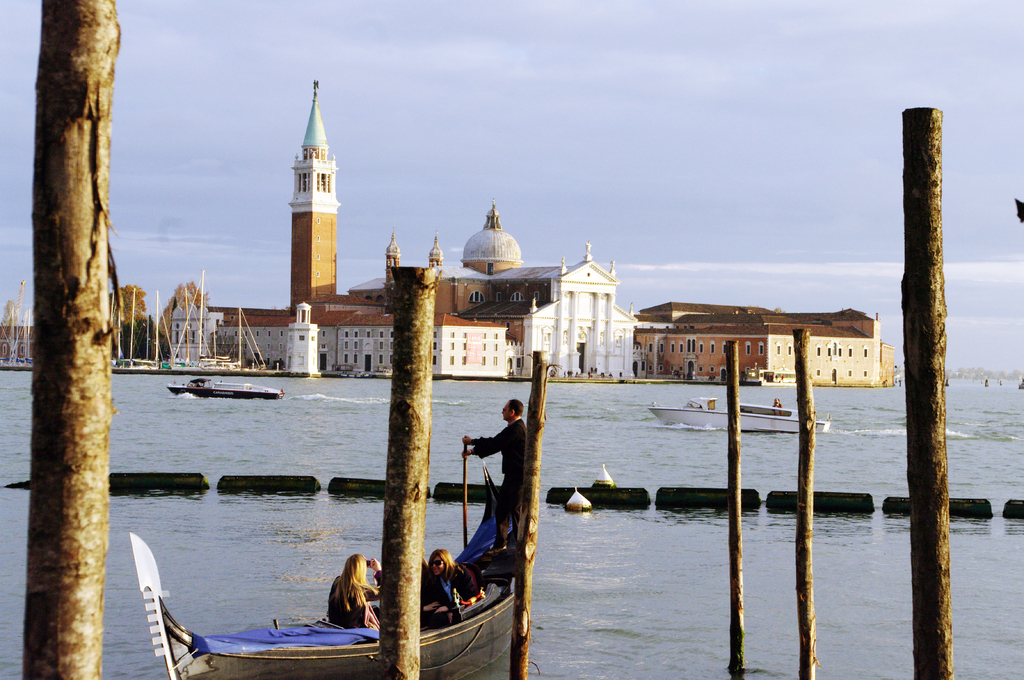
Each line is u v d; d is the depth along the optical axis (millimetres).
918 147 11023
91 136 6574
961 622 21938
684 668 18516
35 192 6555
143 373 199125
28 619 6621
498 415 97188
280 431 73062
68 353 6594
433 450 59281
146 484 38094
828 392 193250
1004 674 18547
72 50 6496
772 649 19703
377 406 110438
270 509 34125
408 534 10242
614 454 59781
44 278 6547
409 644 10273
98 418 6723
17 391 116250
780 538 30906
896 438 76375
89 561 6695
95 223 6625
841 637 20547
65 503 6621
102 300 6695
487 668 17844
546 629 20781
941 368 10992
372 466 50594
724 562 27172
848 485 45812
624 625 21078
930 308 10992
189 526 30594
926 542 10961
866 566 27125
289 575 24391
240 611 21188
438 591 17359
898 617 22109
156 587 13719
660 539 30438
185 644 13797
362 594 16781
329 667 14602
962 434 83562
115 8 6699
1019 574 26547
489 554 19453
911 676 18266
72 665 6633
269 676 14289
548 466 52375
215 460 52188
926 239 10992
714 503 36938
